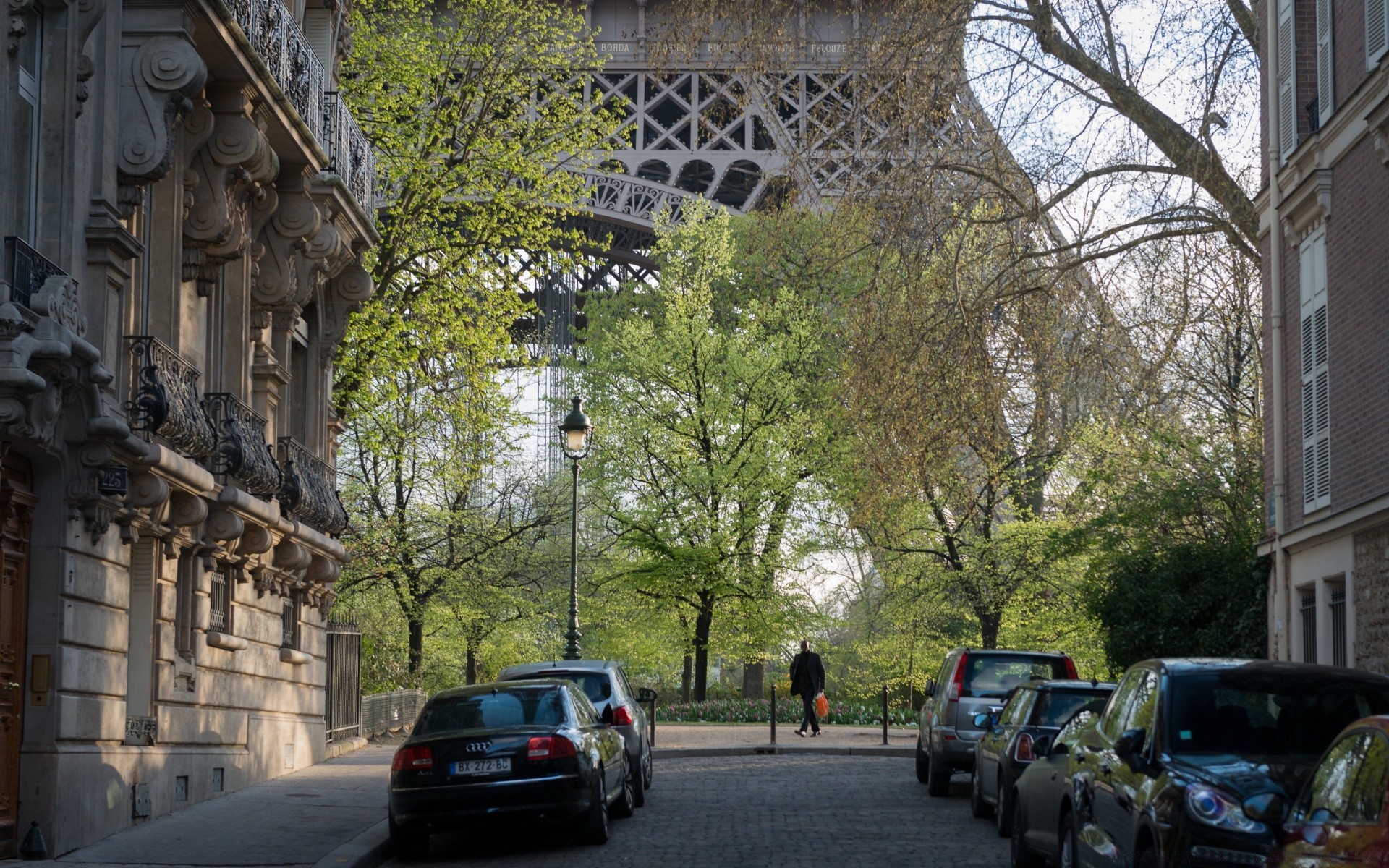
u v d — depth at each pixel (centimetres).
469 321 3025
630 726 1764
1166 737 869
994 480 3706
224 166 1703
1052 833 1088
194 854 1276
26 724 1277
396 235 2898
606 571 4622
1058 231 1944
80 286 1374
